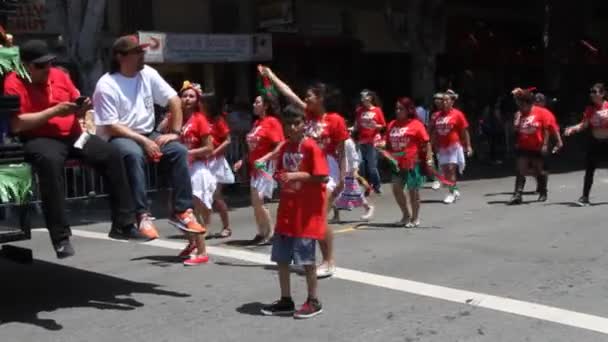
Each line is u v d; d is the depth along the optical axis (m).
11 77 5.83
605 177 15.36
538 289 6.58
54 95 6.07
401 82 23.44
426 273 7.24
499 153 21.06
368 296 6.45
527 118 11.86
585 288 6.59
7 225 6.01
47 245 9.42
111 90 6.45
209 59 16.70
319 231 5.78
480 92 26.41
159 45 15.77
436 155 12.98
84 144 6.04
